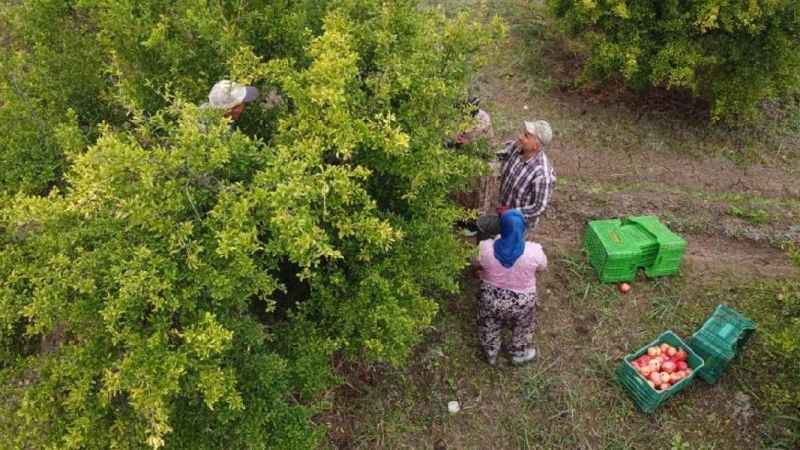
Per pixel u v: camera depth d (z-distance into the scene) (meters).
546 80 8.42
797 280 6.11
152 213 3.12
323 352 3.87
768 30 6.76
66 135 3.95
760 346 5.55
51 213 3.28
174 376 3.04
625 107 8.18
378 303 3.82
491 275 4.81
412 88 3.93
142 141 3.93
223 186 3.29
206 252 3.26
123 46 4.36
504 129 7.64
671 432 4.99
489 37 4.40
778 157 7.67
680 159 7.59
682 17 6.75
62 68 4.65
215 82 4.38
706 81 7.54
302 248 3.01
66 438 3.15
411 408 5.07
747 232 6.62
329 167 3.34
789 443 4.90
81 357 3.29
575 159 7.50
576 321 5.75
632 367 5.04
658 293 5.99
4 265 3.49
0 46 5.31
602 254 5.91
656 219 6.17
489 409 5.11
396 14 4.17
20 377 3.71
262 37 4.47
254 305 4.20
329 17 3.96
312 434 3.81
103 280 3.21
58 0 4.71
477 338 5.55
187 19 4.10
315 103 3.58
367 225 3.48
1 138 4.27
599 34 7.36
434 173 3.91
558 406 5.14
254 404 3.56
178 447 3.50
